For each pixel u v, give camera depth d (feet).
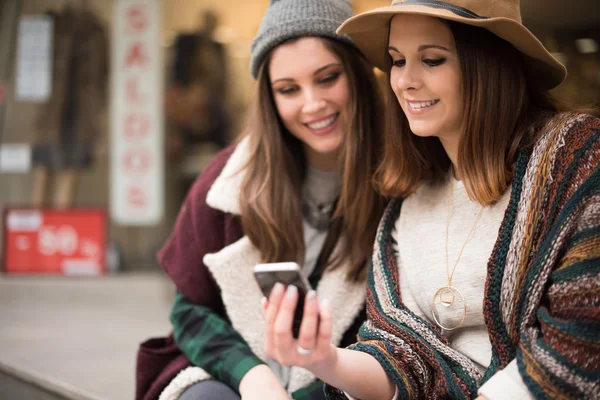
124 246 17.67
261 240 5.45
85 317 13.24
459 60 4.23
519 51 4.32
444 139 4.58
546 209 4.00
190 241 5.71
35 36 18.02
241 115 18.84
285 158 5.68
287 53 5.37
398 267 4.86
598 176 3.87
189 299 5.66
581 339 3.66
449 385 4.26
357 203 5.44
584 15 7.93
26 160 17.94
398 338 4.44
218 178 5.71
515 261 4.05
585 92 7.91
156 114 17.74
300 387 5.30
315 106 5.38
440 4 4.17
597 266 3.73
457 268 4.39
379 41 5.06
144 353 5.79
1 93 18.04
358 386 4.19
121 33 17.67
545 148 4.08
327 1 5.37
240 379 4.94
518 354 3.92
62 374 8.69
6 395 9.34
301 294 3.69
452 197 4.59
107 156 17.78
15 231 17.47
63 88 17.88
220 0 18.75
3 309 14.17
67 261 17.46
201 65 18.53
